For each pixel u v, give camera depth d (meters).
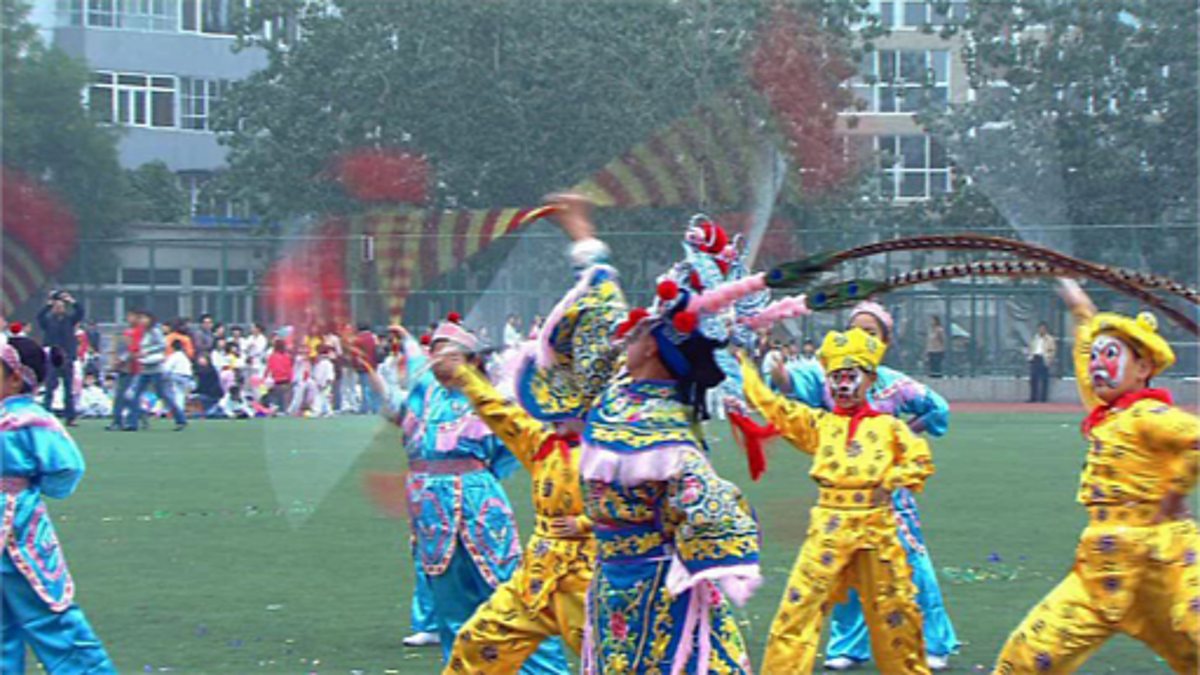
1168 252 32.94
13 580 8.01
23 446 8.02
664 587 6.01
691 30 32.53
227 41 46.88
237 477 19.28
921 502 16.69
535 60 34.28
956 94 35.75
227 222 42.16
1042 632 7.30
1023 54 33.75
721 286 6.08
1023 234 28.72
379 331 25.58
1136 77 33.84
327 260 25.77
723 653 6.07
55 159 40.34
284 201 36.34
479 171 34.91
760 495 16.05
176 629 10.11
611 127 32.81
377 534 14.50
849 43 32.12
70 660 8.09
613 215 28.70
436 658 9.32
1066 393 35.97
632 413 5.97
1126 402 7.32
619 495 6.02
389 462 18.50
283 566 12.66
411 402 8.86
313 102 36.44
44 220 39.56
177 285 40.09
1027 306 36.00
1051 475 19.56
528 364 6.92
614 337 6.66
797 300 6.36
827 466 8.20
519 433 7.41
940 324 36.47
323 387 26.73
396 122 35.56
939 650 9.08
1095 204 33.75
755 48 30.98
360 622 10.39
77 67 40.91
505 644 7.39
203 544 13.85
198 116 46.47
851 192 32.00
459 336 7.61
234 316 38.53
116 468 20.53
